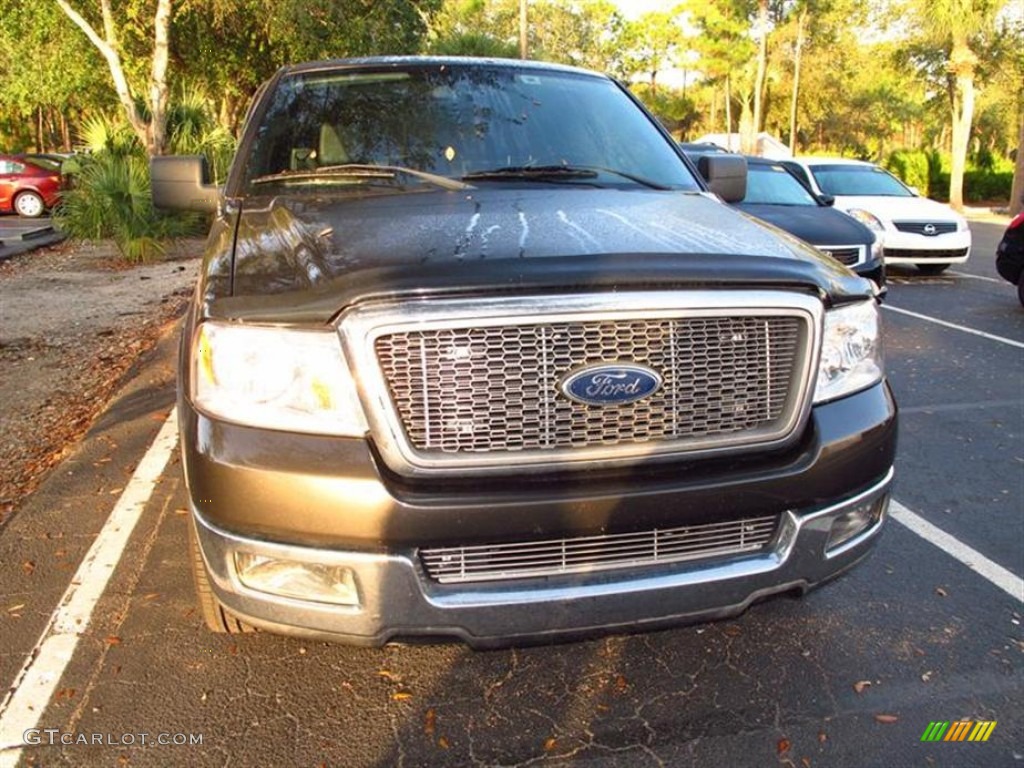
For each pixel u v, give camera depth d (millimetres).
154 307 9602
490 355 2271
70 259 13742
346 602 2330
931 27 28953
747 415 2467
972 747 2680
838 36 50969
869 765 2609
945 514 4305
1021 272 9656
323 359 2287
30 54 18891
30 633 3248
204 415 2393
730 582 2455
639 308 2318
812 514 2527
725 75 54188
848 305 2646
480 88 4125
